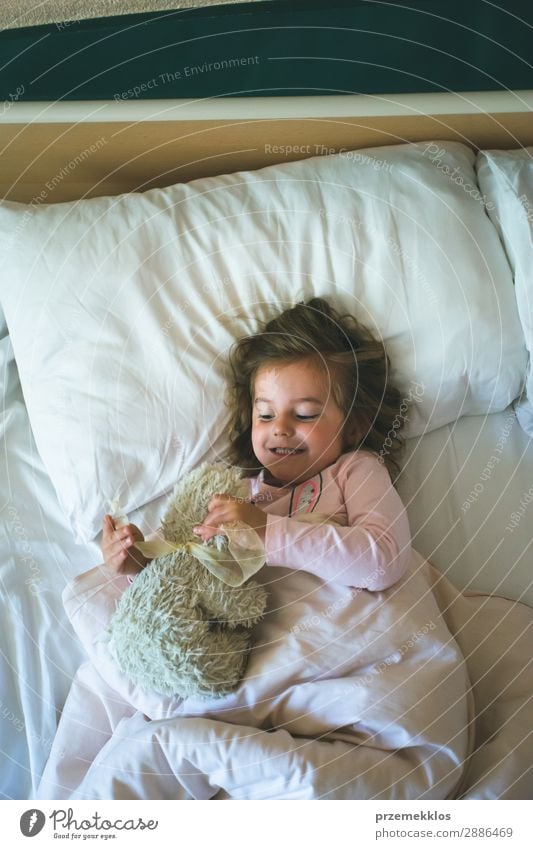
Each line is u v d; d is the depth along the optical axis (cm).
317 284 112
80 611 98
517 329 108
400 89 126
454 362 108
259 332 110
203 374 109
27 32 125
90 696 96
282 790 80
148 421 107
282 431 102
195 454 108
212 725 83
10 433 118
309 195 115
